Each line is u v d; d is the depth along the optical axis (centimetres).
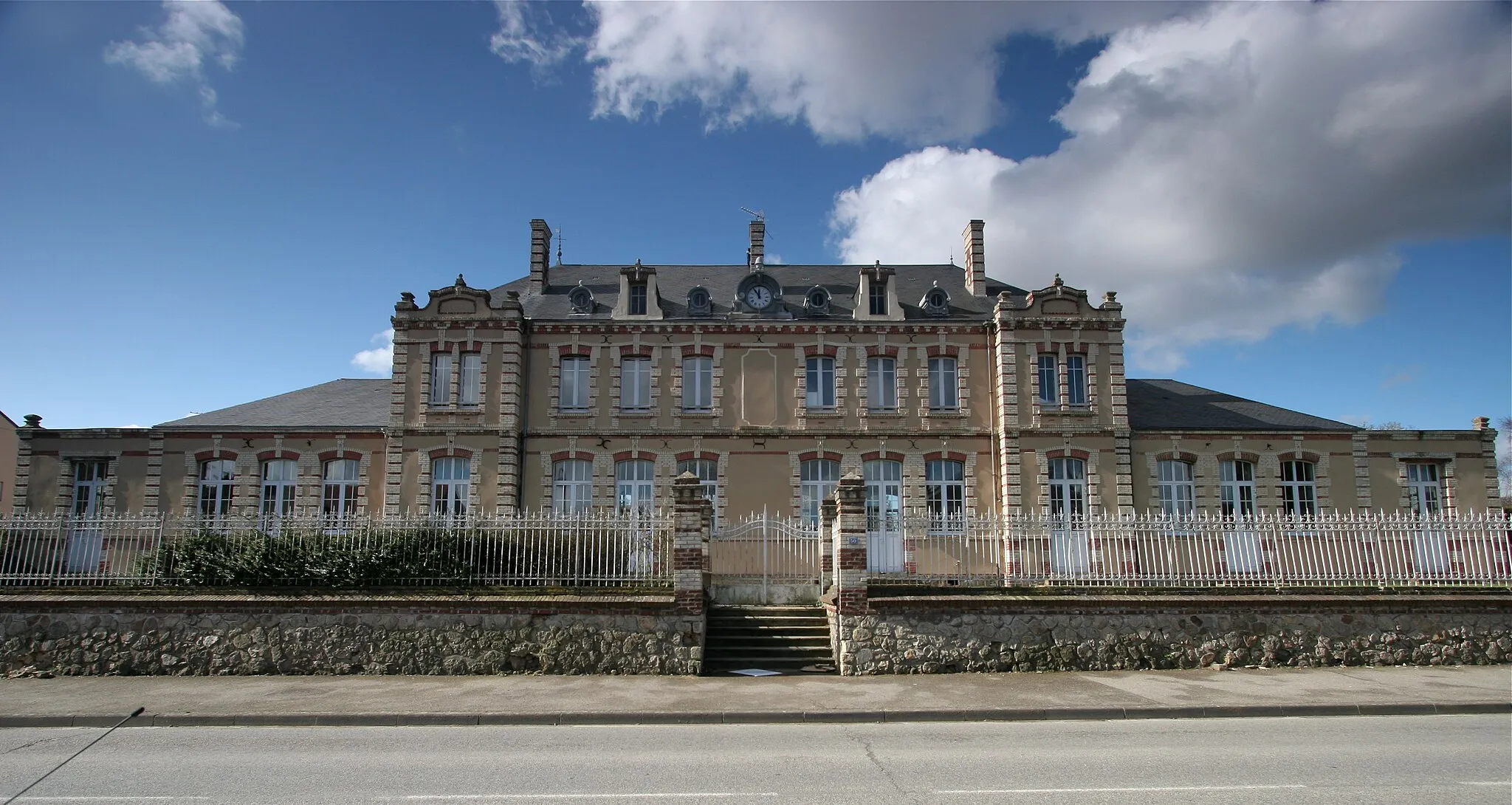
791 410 2928
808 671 1695
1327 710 1347
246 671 1658
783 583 1973
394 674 1656
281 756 1084
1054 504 2855
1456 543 1825
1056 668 1684
